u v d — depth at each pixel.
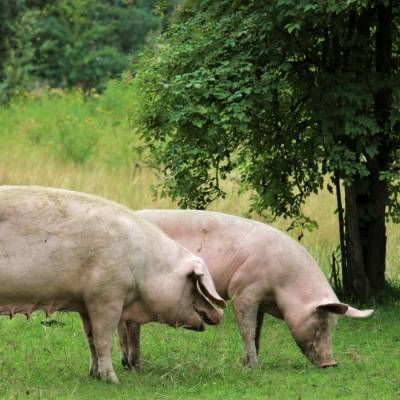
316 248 42.00
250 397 23.11
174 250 25.28
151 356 27.98
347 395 23.55
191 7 35.34
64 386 23.95
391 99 33.56
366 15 33.81
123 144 61.69
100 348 24.34
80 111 77.06
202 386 24.23
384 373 25.94
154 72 33.69
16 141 64.56
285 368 26.72
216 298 24.48
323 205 46.62
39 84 101.50
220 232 27.30
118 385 24.20
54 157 60.06
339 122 32.66
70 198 24.14
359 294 35.41
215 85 32.34
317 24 32.19
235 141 34.56
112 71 103.00
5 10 96.62
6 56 95.31
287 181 36.22
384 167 35.22
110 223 24.19
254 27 32.47
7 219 23.28
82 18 104.44
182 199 35.34
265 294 26.88
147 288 24.72
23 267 23.28
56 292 23.83
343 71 33.88
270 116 34.44
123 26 110.00
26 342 29.16
